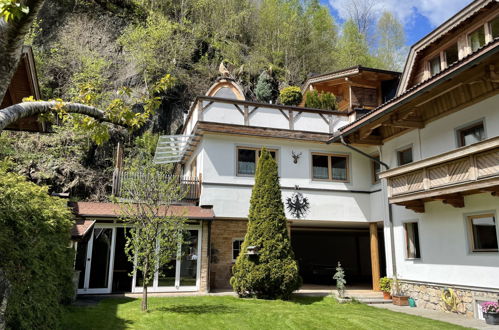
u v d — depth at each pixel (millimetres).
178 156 16703
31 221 5879
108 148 23094
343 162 15195
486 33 11227
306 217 14109
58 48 25812
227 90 19062
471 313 9938
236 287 11602
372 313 10148
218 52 33312
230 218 13773
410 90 9836
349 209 14688
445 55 12906
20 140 20766
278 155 14367
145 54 26609
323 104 17172
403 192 11297
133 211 9109
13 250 4914
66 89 24359
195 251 12914
